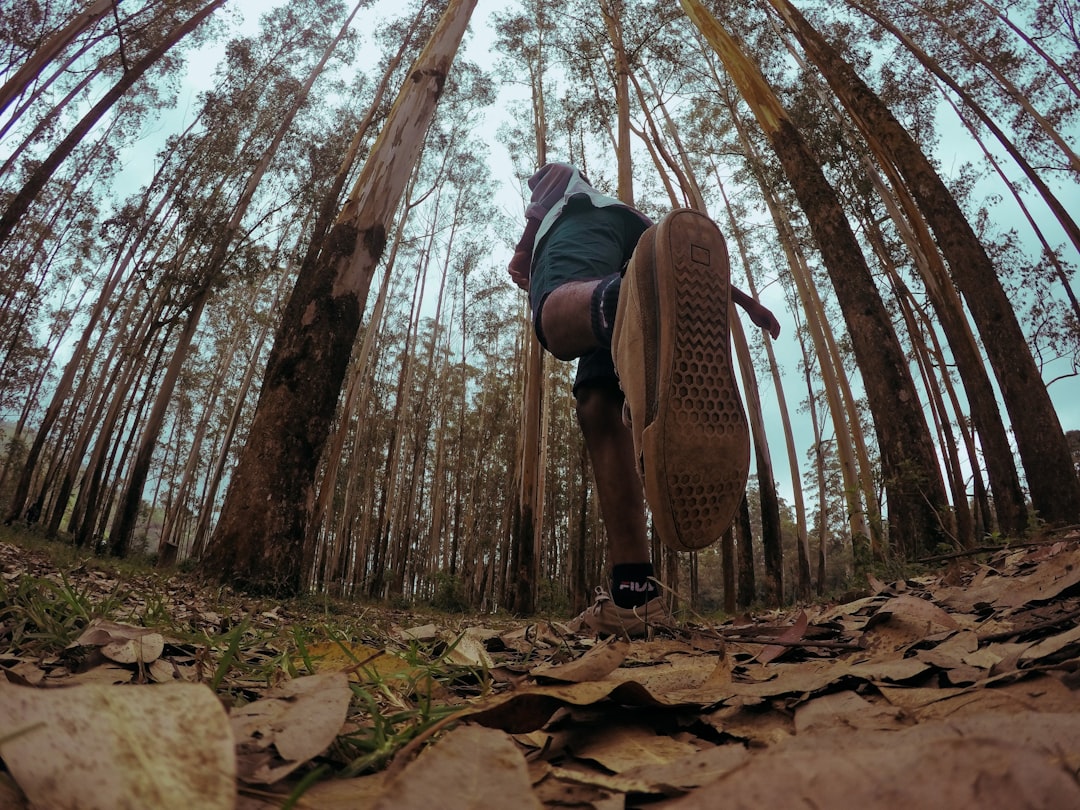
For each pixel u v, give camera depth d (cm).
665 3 1202
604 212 154
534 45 1820
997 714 40
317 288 529
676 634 135
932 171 637
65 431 1916
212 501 1800
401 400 2297
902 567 413
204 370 2434
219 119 1557
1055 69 1179
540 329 147
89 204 1808
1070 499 520
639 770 41
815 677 64
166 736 31
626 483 141
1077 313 1141
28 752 29
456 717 51
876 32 1230
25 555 557
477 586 2555
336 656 93
